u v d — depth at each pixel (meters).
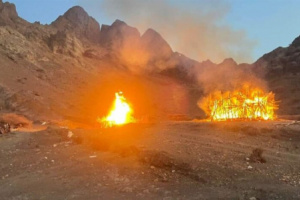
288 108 42.09
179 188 8.62
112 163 11.12
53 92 50.09
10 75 50.56
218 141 14.02
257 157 11.23
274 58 63.81
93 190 8.56
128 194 8.21
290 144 13.30
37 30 73.56
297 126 15.52
